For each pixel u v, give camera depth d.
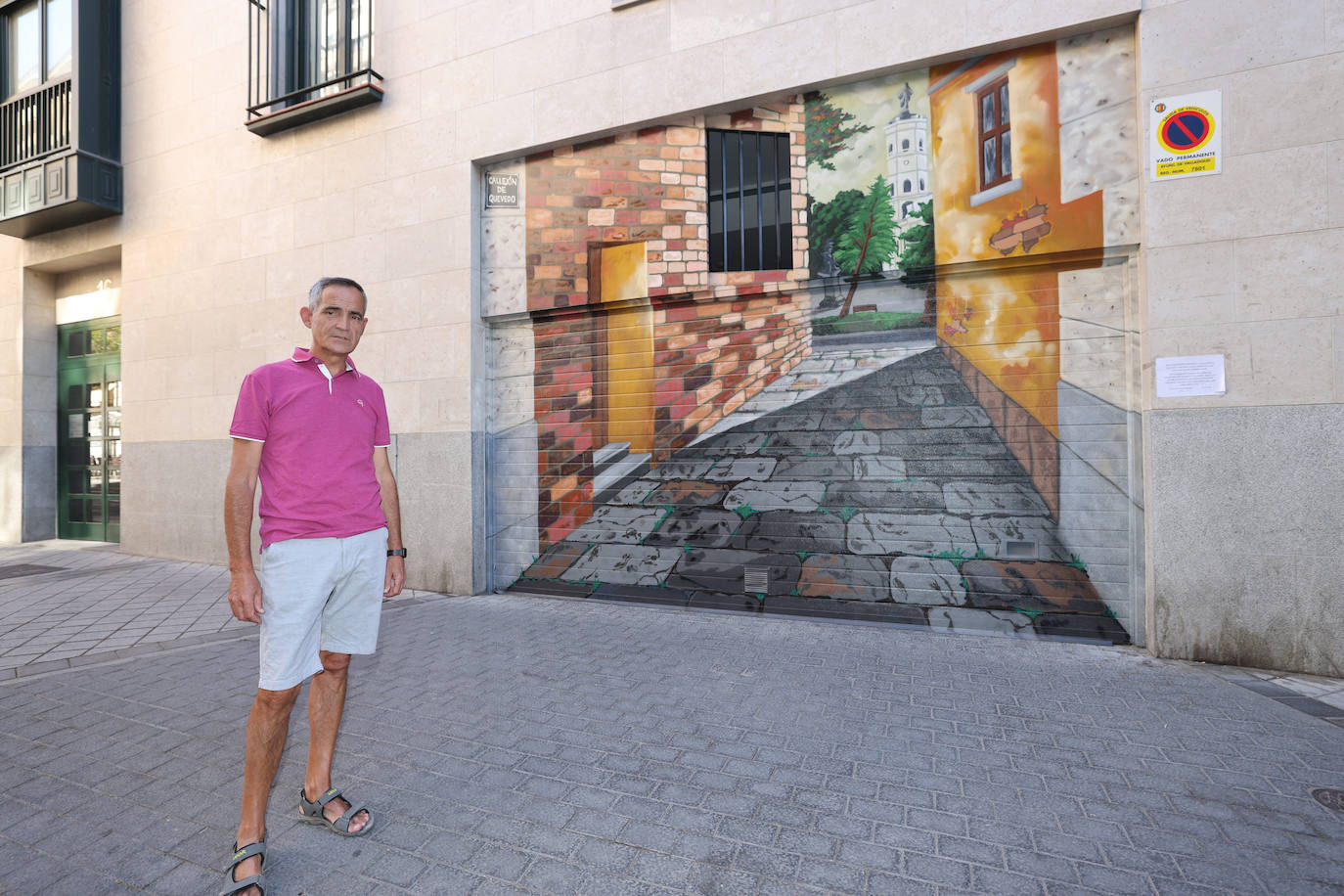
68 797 2.39
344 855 2.04
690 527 5.45
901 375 4.87
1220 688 3.48
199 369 7.57
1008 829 2.17
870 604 4.90
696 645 4.33
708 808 2.31
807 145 5.09
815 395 5.11
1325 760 2.64
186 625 4.88
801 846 2.08
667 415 5.55
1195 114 3.95
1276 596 3.77
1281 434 3.76
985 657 4.04
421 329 6.18
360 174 6.51
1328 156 3.71
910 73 4.81
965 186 4.64
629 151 5.61
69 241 8.65
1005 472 4.60
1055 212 4.38
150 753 2.76
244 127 7.25
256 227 7.15
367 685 3.57
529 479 6.00
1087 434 4.39
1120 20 4.16
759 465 5.25
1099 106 4.28
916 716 3.13
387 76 6.38
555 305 5.84
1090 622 4.37
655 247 5.53
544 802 2.36
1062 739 2.86
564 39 5.70
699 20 5.26
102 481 9.12
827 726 3.02
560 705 3.28
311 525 2.00
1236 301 3.86
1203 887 1.86
